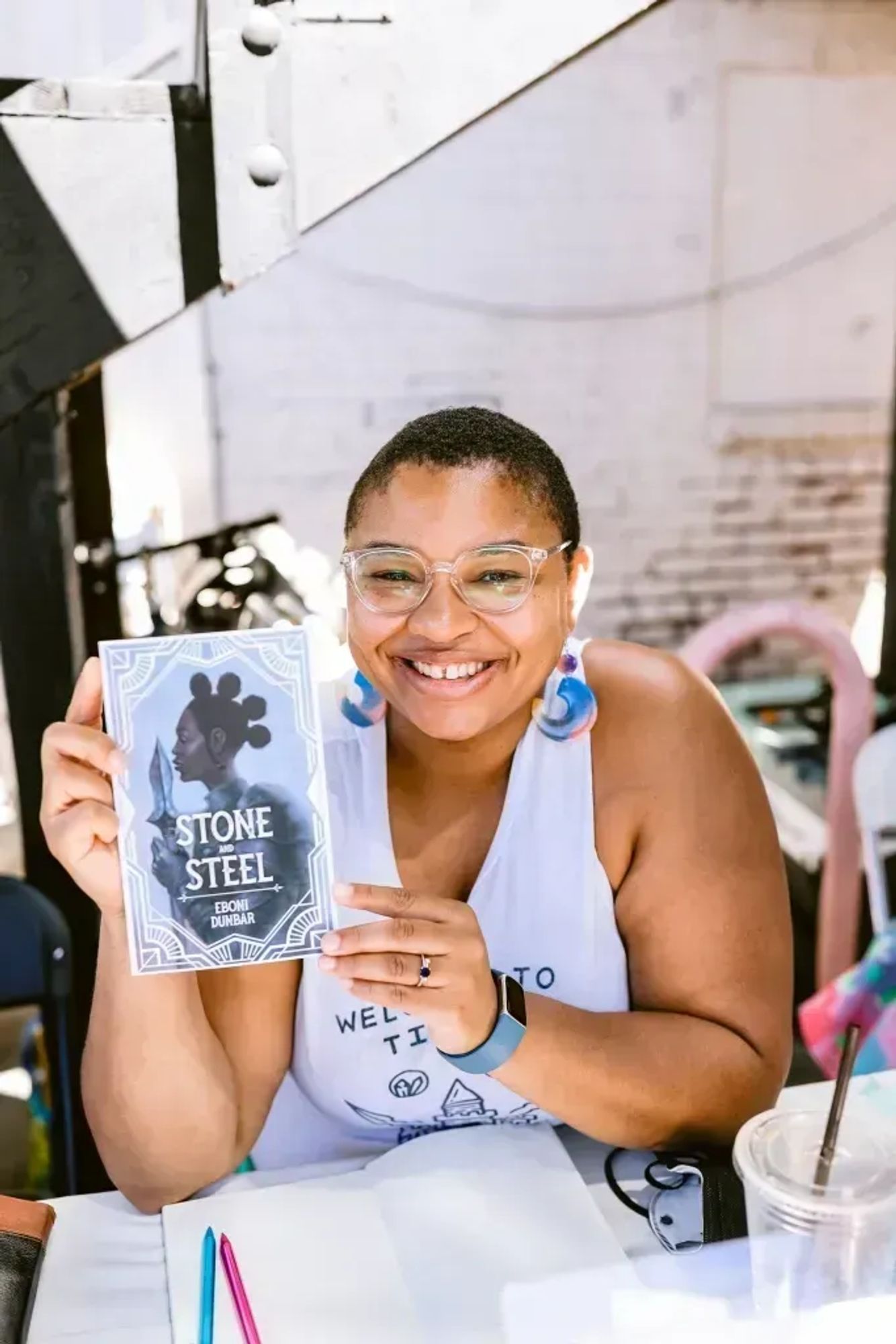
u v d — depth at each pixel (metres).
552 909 1.03
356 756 1.02
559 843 1.02
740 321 2.62
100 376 1.81
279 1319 0.75
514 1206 0.85
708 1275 0.78
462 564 0.89
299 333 2.41
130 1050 0.92
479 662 0.92
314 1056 1.03
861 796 1.75
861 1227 0.73
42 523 1.61
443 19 1.29
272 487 2.46
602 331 2.59
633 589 2.75
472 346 2.54
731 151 2.51
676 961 1.02
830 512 2.78
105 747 0.78
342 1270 0.80
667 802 1.02
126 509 2.31
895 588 2.30
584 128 2.45
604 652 1.11
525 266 2.51
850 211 2.59
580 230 2.51
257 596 2.14
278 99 1.28
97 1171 1.47
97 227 1.29
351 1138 1.08
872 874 1.76
